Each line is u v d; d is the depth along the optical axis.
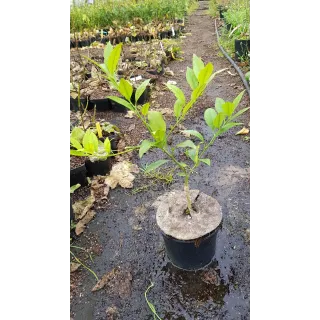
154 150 2.61
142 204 2.10
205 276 1.61
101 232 1.92
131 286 1.61
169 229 1.42
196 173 2.32
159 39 5.60
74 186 2.22
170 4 6.28
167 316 1.47
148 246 1.81
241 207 2.00
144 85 1.12
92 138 1.09
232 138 2.68
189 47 5.52
